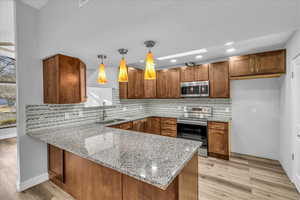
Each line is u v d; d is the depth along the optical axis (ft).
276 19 4.19
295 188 6.79
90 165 5.22
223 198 6.19
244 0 3.34
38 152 7.18
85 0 4.21
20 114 6.62
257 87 10.52
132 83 12.71
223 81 10.61
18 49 6.48
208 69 11.19
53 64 6.77
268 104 10.17
